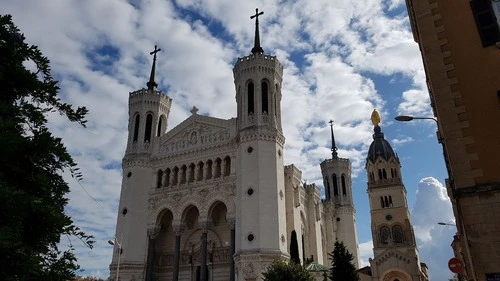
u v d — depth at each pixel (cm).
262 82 6450
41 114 1178
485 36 2045
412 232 9962
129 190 6662
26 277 966
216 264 6281
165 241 6794
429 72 2091
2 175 1015
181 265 6500
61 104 1227
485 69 1991
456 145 1920
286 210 6838
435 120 2877
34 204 1005
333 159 10506
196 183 6438
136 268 6153
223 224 6506
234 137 6384
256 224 5434
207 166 6500
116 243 6322
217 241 6444
